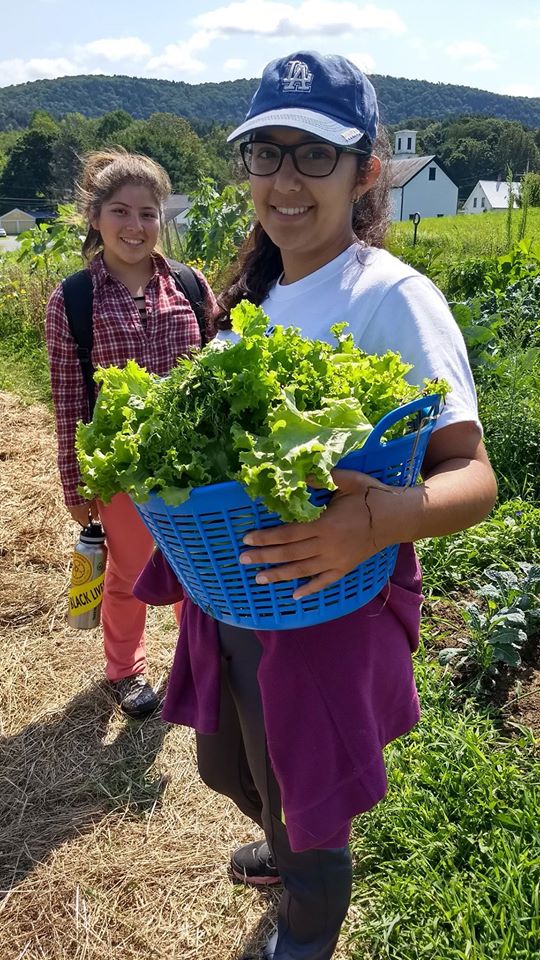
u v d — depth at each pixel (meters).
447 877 2.27
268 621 1.34
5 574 4.23
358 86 1.56
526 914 2.09
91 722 3.15
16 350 9.42
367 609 1.49
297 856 1.64
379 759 1.49
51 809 2.74
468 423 1.41
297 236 1.62
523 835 2.33
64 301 2.79
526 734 2.76
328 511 1.21
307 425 1.14
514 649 3.12
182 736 3.07
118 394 1.41
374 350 1.51
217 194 9.56
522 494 4.60
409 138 106.19
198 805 2.72
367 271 1.56
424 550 3.88
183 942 2.24
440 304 1.50
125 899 2.38
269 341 1.32
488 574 3.47
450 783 2.51
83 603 3.08
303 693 1.46
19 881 2.46
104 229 2.77
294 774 1.49
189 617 1.71
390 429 1.28
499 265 8.72
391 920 2.15
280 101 1.54
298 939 1.80
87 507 3.01
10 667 3.49
